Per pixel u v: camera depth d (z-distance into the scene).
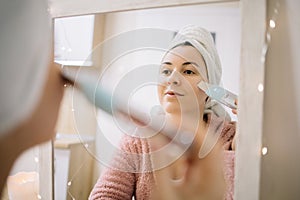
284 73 0.42
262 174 0.41
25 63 0.26
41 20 0.28
